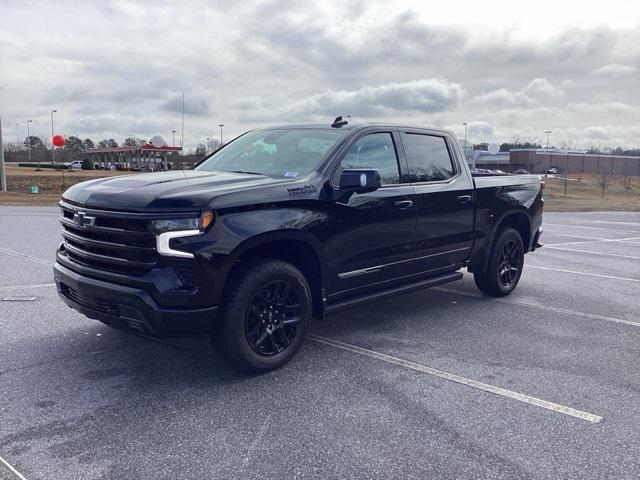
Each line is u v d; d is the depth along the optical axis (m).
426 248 5.70
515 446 3.32
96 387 4.05
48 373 4.29
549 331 5.66
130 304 3.87
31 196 27.19
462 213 6.11
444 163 6.08
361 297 5.16
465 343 5.22
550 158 105.88
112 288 3.93
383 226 5.14
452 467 3.07
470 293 7.36
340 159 4.88
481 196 6.40
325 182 4.68
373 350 4.98
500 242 6.80
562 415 3.75
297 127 5.55
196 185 4.22
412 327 5.71
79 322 5.57
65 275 4.33
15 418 3.55
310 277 4.77
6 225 13.71
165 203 3.85
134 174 4.99
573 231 16.44
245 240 4.03
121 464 3.04
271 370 4.41
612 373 4.52
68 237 4.45
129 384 4.12
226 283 4.10
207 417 3.62
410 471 3.03
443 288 7.66
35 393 3.93
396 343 5.19
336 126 5.28
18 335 5.16
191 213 3.84
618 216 23.52
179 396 3.93
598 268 9.56
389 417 3.67
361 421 3.60
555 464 3.13
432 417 3.68
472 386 4.20
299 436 3.39
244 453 3.18
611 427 3.59
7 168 62.38
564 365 4.68
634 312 6.48
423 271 5.79
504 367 4.61
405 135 5.66
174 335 3.93
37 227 13.31
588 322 6.02
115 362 4.55
